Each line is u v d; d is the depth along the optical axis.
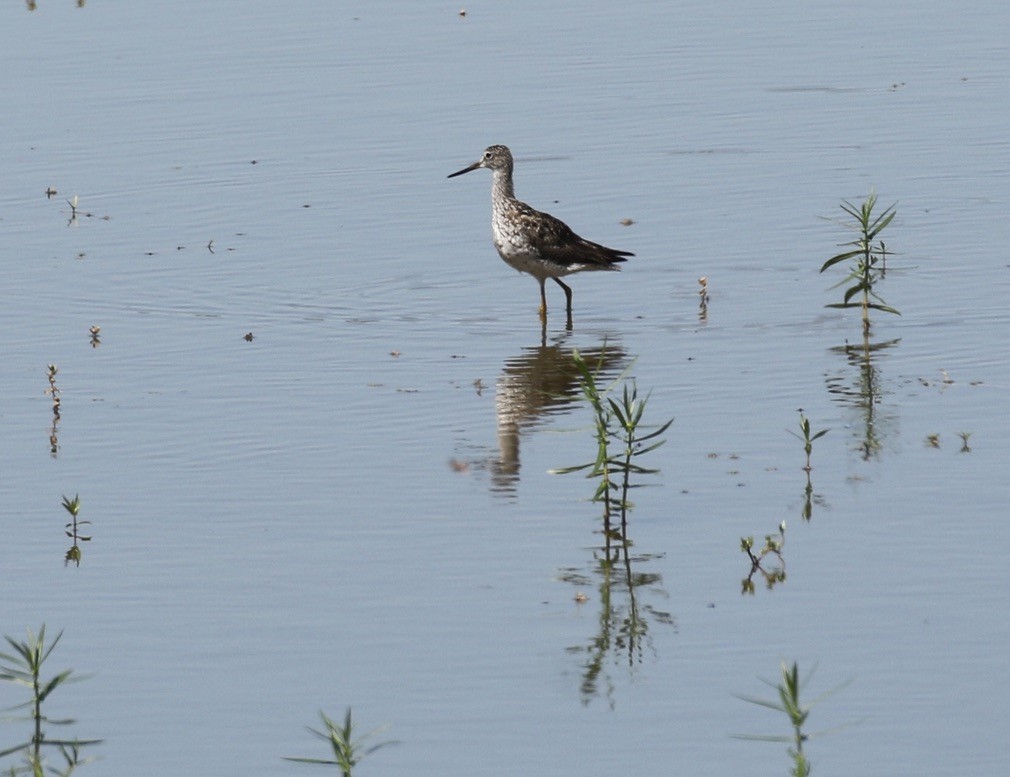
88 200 25.36
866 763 10.36
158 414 17.06
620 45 33.72
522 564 13.38
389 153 27.38
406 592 12.91
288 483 15.17
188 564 13.49
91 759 10.69
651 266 22.14
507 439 16.23
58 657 11.99
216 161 27.09
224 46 33.62
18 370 18.55
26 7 36.97
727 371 17.98
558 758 10.54
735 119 28.81
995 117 28.38
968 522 13.76
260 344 19.39
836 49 33.28
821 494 14.48
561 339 19.47
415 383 18.00
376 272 22.17
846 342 18.80
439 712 11.14
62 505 14.75
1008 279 20.72
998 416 16.22
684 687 11.38
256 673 11.71
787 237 22.94
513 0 37.47
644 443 15.94
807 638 11.95
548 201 24.98
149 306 20.84
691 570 13.19
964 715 10.83
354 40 34.09
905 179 25.23
